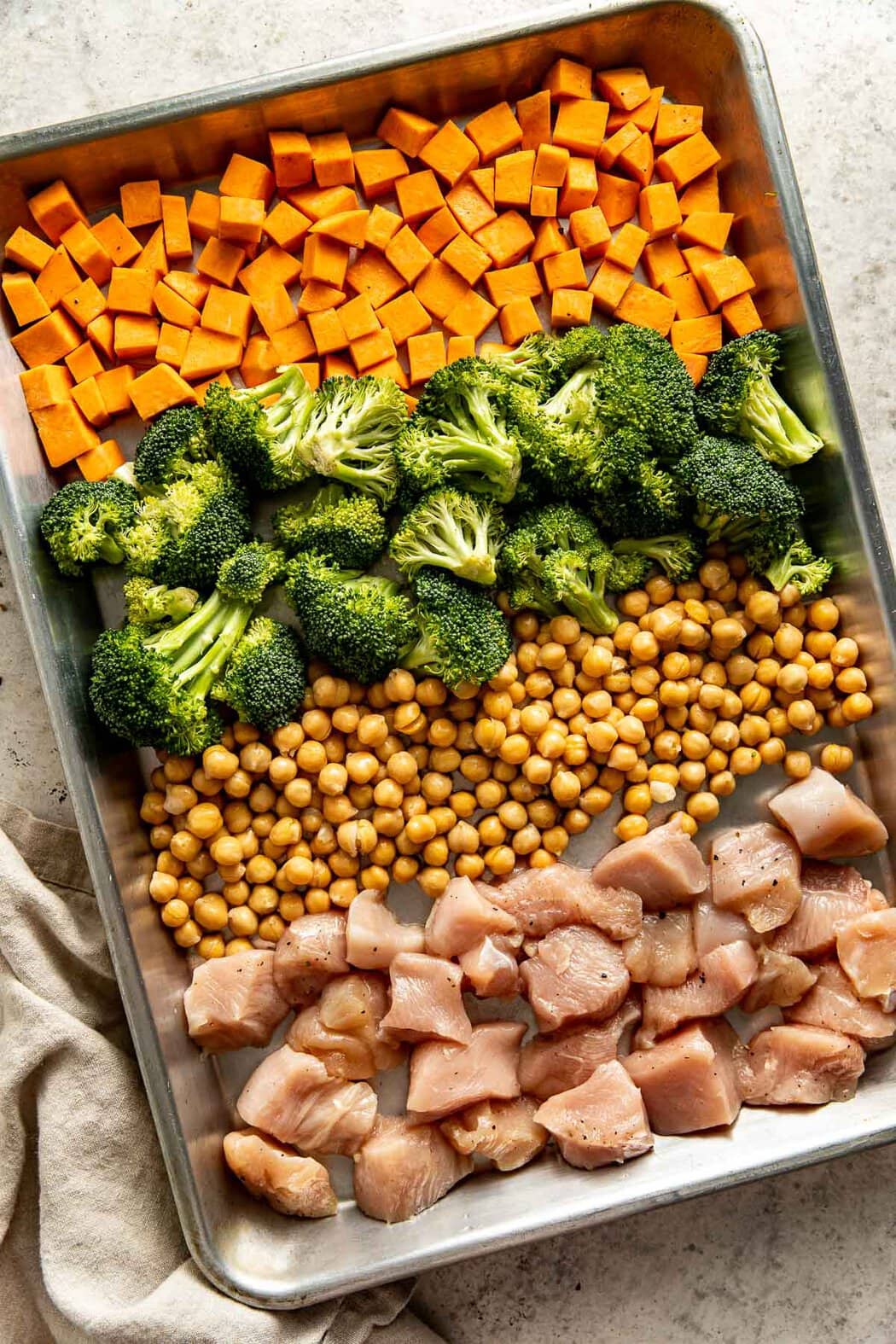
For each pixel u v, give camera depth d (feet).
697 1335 2.63
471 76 2.52
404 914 2.60
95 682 2.45
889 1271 2.64
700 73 2.55
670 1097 2.51
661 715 2.59
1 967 2.55
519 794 2.56
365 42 2.67
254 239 2.55
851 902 2.56
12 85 2.66
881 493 2.71
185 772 2.53
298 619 2.57
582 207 2.59
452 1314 2.62
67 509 2.48
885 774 2.58
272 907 2.56
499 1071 2.52
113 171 2.53
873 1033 2.52
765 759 2.58
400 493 2.52
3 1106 2.49
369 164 2.55
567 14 2.46
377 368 2.57
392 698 2.51
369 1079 2.56
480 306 2.57
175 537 2.50
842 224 2.71
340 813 2.53
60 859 2.60
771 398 2.51
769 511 2.49
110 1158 2.50
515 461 2.46
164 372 2.54
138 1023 2.41
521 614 2.57
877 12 2.70
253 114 2.49
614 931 2.53
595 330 2.52
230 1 2.67
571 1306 2.62
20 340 2.55
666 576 2.58
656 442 2.49
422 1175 2.49
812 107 2.70
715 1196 2.64
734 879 2.54
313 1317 2.45
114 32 2.66
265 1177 2.48
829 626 2.58
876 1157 2.65
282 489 2.56
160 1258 2.49
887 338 2.71
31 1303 2.53
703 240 2.59
